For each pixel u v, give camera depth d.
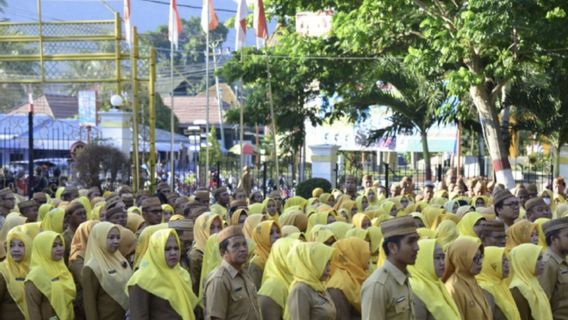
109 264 9.17
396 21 22.36
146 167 28.73
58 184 25.55
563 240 9.03
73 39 24.06
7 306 9.52
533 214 12.34
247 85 31.86
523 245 8.92
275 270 8.59
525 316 8.73
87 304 9.06
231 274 7.82
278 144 33.75
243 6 24.59
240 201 14.27
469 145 42.28
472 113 26.88
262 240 9.74
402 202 17.50
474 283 7.99
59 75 24.69
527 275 8.80
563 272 9.08
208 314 7.75
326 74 25.22
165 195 18.56
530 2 19.44
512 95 25.70
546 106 25.84
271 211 14.27
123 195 15.46
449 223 10.52
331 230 10.02
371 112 37.41
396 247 7.23
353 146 38.97
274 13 25.70
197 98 60.06
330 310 7.82
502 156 23.28
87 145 23.00
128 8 23.03
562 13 19.75
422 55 21.70
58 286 9.36
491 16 19.33
